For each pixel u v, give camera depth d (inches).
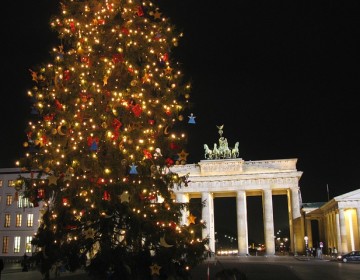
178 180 1037.2
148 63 1040.8
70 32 1059.9
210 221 4256.9
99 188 906.1
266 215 4190.5
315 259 3159.5
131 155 929.5
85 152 926.4
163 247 928.3
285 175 4229.8
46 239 922.7
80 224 937.5
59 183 948.6
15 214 3565.5
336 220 3873.0
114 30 1012.5
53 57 1104.2
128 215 924.6
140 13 1069.1
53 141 945.5
